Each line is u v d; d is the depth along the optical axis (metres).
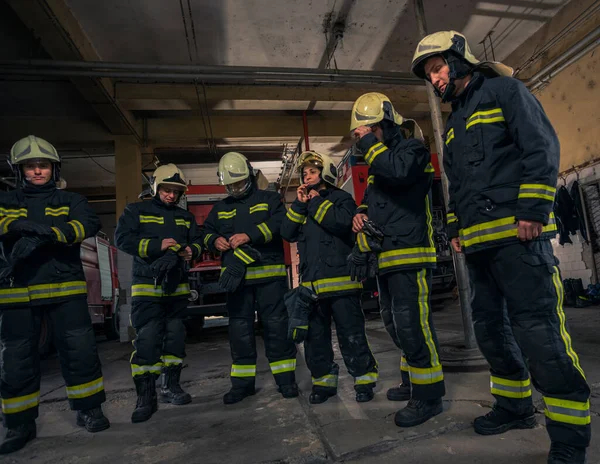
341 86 9.33
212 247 3.07
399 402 2.48
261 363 4.30
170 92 8.48
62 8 6.02
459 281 3.71
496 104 1.69
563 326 1.59
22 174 2.62
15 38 6.64
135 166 9.58
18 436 2.34
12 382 2.36
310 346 2.70
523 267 1.59
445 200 3.91
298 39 7.42
